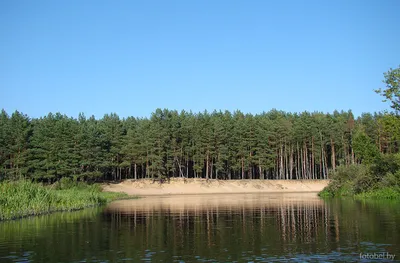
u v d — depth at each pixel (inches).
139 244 844.0
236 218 1332.4
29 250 786.8
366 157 2379.4
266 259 685.9
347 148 4498.0
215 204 2046.0
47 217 1398.9
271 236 931.3
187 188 3713.1
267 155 4151.1
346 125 4357.8
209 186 3789.4
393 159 2230.6
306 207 1727.4
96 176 3590.1
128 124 4682.6
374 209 1508.4
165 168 3905.0
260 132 4188.0
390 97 1838.1
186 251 763.4
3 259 708.7
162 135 3855.8
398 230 968.9
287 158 4739.2
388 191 2111.2
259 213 1498.5
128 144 3878.0
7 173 3014.3
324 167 4766.2
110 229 1079.6
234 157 4168.3
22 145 3312.0
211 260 684.1
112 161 3973.9
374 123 4079.7
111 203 2207.2
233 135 4136.3
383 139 3809.1
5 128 3312.0
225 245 821.2
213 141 4033.0
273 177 4512.8
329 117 4968.0
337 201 2076.8
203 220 1285.7
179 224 1181.7
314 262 659.4
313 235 933.2
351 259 676.7
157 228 1095.6
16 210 1397.6
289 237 911.7
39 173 3280.0
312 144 4355.3
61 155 3321.9
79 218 1362.0
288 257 698.8
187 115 5007.4
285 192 3715.6
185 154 4197.8
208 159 4069.9
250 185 3914.9
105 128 4040.4
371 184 2311.8
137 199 2647.6
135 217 1392.7
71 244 848.9
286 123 4446.4
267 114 5541.3
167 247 807.1
